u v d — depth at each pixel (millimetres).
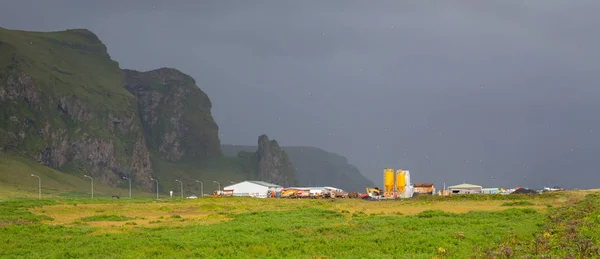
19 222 64750
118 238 47906
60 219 72750
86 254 40719
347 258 37594
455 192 153625
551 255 33594
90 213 84250
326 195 160250
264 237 47812
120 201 122938
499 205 88625
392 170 150625
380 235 47719
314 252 40875
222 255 39969
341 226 54406
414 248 41406
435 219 59719
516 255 35344
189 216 77062
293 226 55219
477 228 51812
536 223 53156
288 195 166375
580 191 113688
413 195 151750
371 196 151875
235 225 56750
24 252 42750
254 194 197125
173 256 39375
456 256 37188
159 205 102938
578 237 37719
